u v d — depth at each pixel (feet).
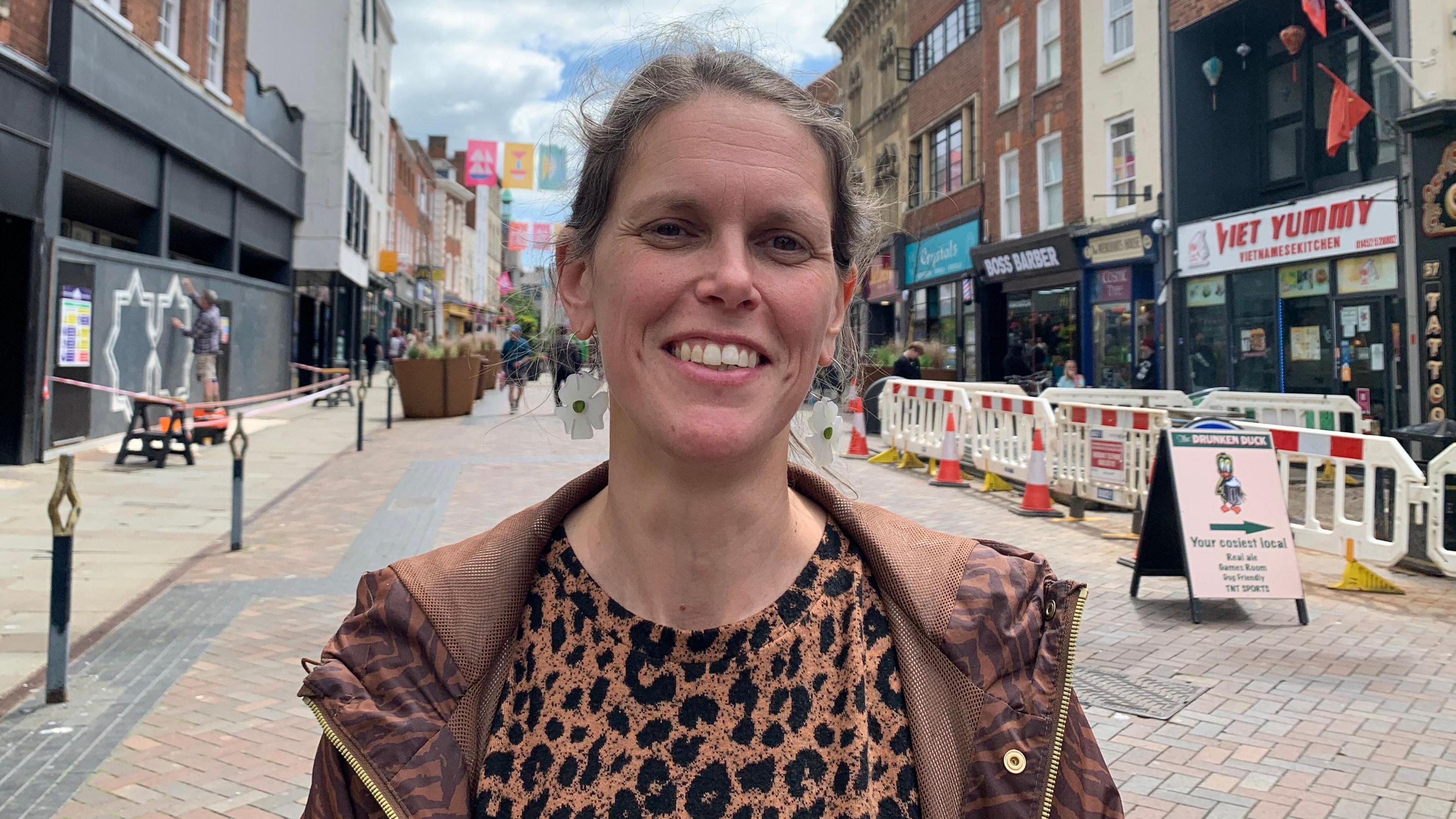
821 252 3.60
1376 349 41.75
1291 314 46.39
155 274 46.03
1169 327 53.31
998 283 71.46
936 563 3.79
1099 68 58.18
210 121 53.47
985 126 70.95
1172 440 19.27
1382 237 40.68
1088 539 25.52
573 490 3.93
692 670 3.54
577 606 3.72
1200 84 52.70
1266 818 10.49
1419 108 37.09
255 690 13.99
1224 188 52.80
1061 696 3.55
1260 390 48.03
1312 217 44.19
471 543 3.93
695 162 3.43
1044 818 3.39
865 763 3.40
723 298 3.36
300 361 81.41
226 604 18.54
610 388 3.61
